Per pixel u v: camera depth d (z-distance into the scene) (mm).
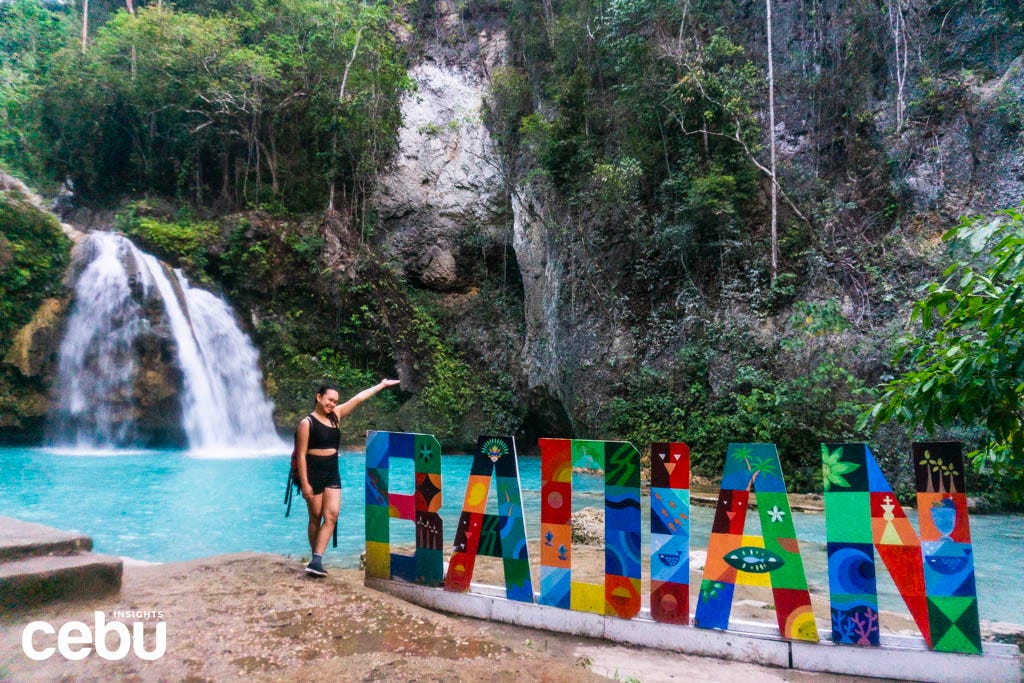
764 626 3848
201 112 21641
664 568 4020
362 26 22828
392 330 21891
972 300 4004
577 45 18484
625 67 16859
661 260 15922
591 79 18219
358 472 14273
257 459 15953
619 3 16734
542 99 20625
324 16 22828
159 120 22750
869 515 3656
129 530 7875
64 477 12375
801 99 15906
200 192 22594
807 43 16125
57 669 2879
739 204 15312
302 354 20828
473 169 24078
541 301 19625
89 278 18141
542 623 4289
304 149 23625
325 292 21328
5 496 10109
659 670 3547
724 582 3889
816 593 5559
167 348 18016
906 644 3533
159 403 18000
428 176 24422
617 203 16578
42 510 9047
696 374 14492
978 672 3357
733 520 3918
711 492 11727
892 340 11938
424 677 2969
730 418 13180
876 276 13023
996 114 12461
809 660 3633
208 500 10102
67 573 3662
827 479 3770
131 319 17734
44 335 17594
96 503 9672
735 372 13633
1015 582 6141
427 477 4793
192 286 19641
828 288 13609
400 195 24344
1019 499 4664
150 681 2811
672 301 15656
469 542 4605
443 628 3645
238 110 22297
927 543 3549
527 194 20578
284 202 22969
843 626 3615
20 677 2771
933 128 13445
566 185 18203
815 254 14062
